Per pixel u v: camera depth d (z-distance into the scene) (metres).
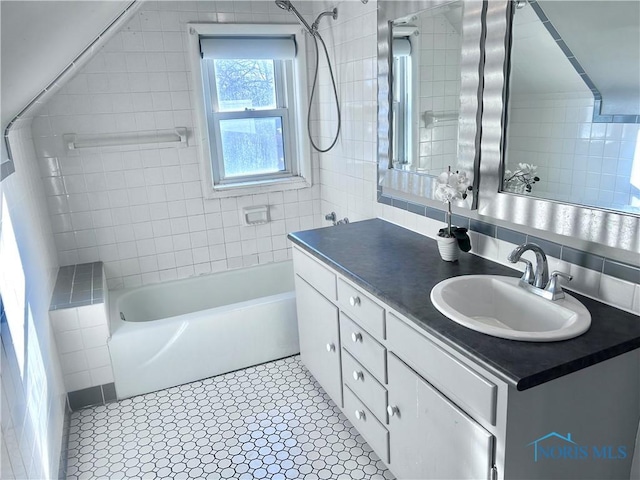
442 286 1.66
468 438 1.36
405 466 1.76
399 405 1.73
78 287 2.66
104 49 2.80
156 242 3.19
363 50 2.61
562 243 1.63
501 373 1.18
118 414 2.49
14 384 1.38
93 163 2.93
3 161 1.79
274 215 3.45
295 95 3.33
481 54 1.79
